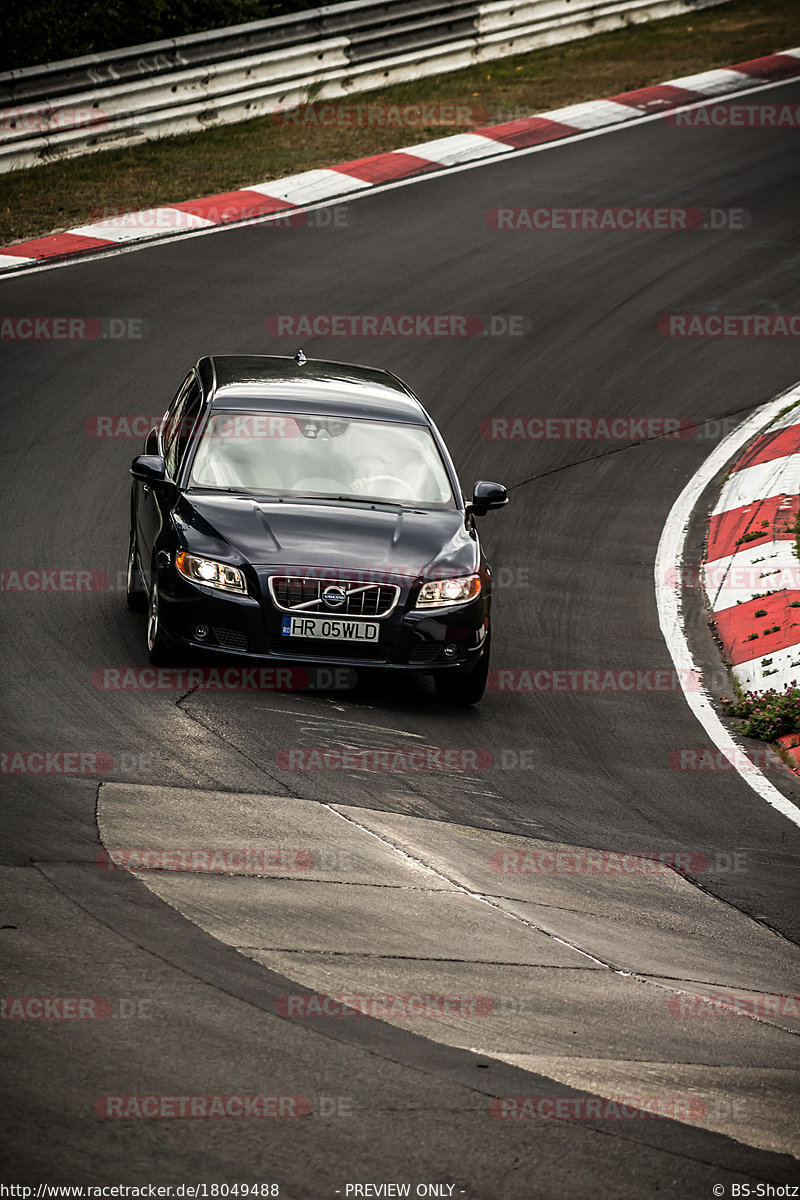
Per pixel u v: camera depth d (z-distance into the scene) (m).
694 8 103.88
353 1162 14.85
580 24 97.12
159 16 84.56
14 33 80.06
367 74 84.44
